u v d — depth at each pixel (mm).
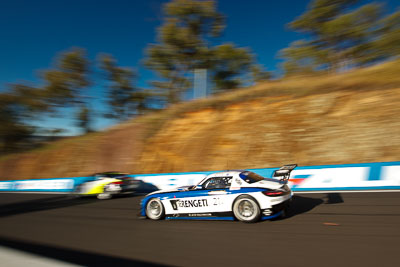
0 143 27828
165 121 16641
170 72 26375
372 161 9664
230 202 5176
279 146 11836
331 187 8562
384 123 10414
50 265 3459
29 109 28594
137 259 3654
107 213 7195
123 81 31266
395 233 3916
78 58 27953
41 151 22547
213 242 4141
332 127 11383
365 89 12273
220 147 13164
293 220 5027
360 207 5719
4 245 4777
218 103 15648
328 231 4234
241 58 25281
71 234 5227
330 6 18578
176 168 13602
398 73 12305
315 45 19984
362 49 18000
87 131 29828
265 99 14406
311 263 3117
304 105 12898
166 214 5863
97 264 3555
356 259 3127
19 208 9414
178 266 3338
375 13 17109
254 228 4695
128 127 18484
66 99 28750
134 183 10422
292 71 20672
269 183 5258
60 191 14094
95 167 17125
